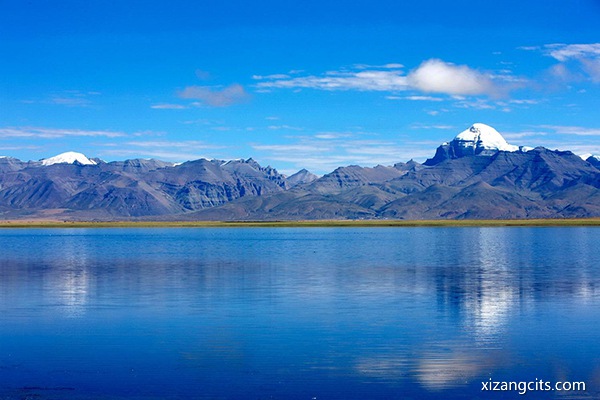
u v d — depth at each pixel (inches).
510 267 3939.5
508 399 1316.4
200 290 2844.5
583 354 1636.3
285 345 1743.4
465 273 3555.6
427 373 1486.2
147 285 3038.9
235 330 1936.5
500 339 1802.4
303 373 1489.9
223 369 1524.4
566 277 3321.9
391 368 1523.1
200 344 1760.6
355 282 3125.0
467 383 1416.1
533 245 6742.1
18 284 3105.3
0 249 6446.9
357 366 1540.4
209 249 6264.8
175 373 1494.8
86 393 1363.2
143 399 1325.0
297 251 5802.2
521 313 2204.7
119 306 2394.2
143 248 6550.2
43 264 4367.6
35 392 1368.1
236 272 3673.7
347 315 2175.2
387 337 1833.2
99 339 1827.0
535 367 1525.6
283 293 2726.4
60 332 1919.3
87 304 2448.3
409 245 6889.8
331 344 1753.2
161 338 1834.4
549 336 1835.6
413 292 2741.1
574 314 2180.1
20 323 2058.3
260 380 1440.7
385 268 3885.3
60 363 1582.2
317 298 2573.8
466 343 1755.7
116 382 1432.1
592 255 5073.8
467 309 2288.4
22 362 1590.8
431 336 1843.0
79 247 6830.7
